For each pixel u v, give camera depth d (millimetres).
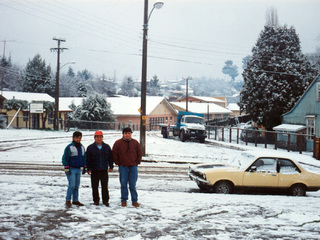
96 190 7965
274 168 12172
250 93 42500
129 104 69250
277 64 40812
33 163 16766
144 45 20391
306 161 22766
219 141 37312
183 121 35688
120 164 7957
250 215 7465
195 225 6496
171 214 7340
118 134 41656
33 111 40688
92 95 55812
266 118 40875
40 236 5488
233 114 112000
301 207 8602
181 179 14680
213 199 9508
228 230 6195
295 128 34156
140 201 8719
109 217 6820
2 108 44125
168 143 29844
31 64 93125
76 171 7645
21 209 7129
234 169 12047
